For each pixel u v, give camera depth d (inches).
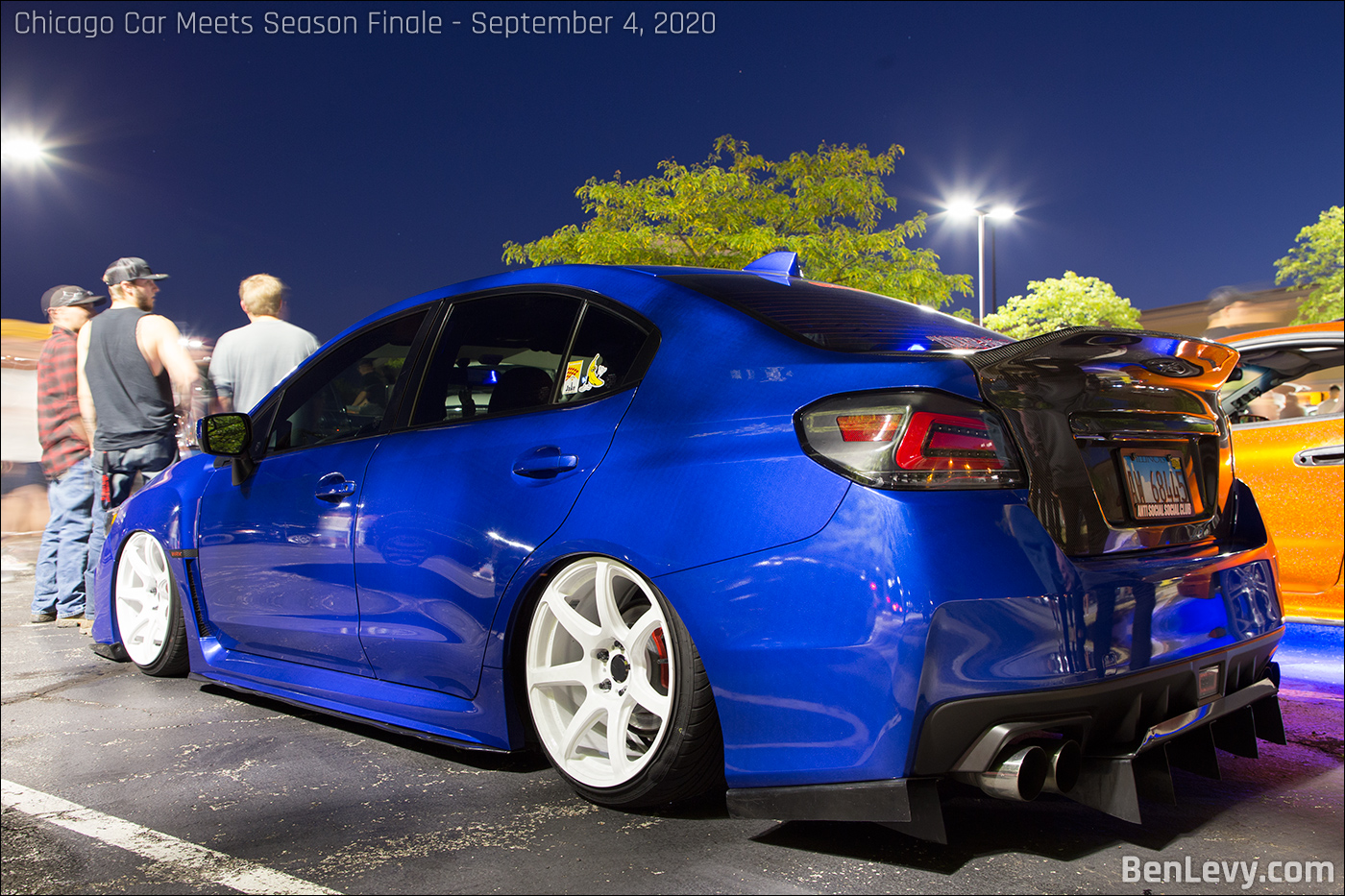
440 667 101.3
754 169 670.5
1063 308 1106.7
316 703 120.5
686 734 82.1
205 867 81.3
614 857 80.8
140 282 202.1
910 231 651.5
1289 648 156.6
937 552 70.4
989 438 73.9
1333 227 1046.4
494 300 109.0
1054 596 72.4
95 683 151.8
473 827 88.3
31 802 98.0
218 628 136.9
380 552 106.7
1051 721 71.8
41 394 215.5
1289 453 152.9
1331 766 105.8
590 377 95.0
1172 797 81.7
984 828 86.7
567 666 91.8
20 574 335.6
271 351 197.5
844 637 72.3
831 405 76.3
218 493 135.3
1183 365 87.4
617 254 650.2
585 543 86.7
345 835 87.5
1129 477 82.2
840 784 74.2
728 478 79.4
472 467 99.1
